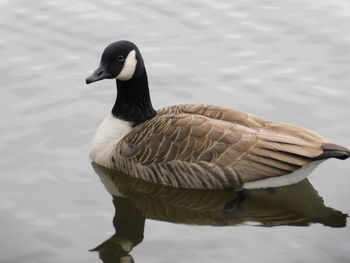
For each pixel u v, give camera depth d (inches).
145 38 813.2
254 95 727.1
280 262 520.1
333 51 789.9
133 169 615.2
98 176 627.8
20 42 805.9
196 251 536.1
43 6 872.9
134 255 532.4
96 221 572.7
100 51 789.9
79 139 672.4
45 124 689.6
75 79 754.2
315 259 523.2
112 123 644.1
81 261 525.0
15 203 587.8
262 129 586.6
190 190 604.7
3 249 534.9
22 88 737.0
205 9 867.4
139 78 629.3
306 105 711.1
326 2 877.2
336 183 614.9
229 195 601.6
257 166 573.6
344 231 558.3
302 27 831.1
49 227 561.6
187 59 781.3
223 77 754.2
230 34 820.0
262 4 874.8
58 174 625.9
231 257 527.2
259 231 562.3
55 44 802.8
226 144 581.6
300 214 582.9
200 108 618.8
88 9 868.0
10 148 655.1
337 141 657.6
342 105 709.9
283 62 775.7
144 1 877.2
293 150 563.8
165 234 561.0
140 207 598.5
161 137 601.0
